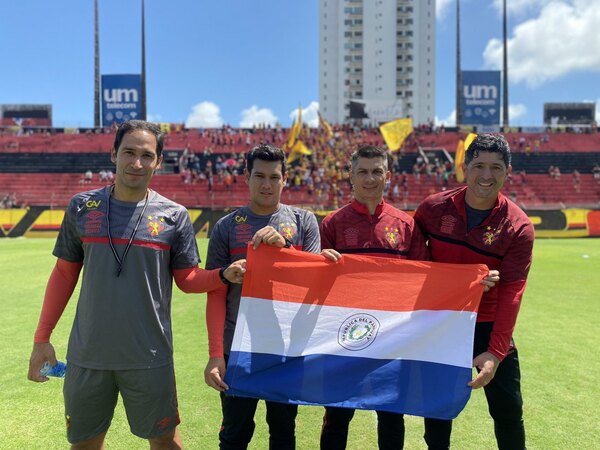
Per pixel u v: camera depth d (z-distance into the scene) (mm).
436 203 3373
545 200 31938
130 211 2764
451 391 2895
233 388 2924
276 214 3316
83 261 2898
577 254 15984
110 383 2730
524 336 6441
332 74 92562
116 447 3635
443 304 3055
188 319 7441
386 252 3385
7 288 9984
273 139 43188
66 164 37312
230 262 3283
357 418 4234
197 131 46219
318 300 3105
